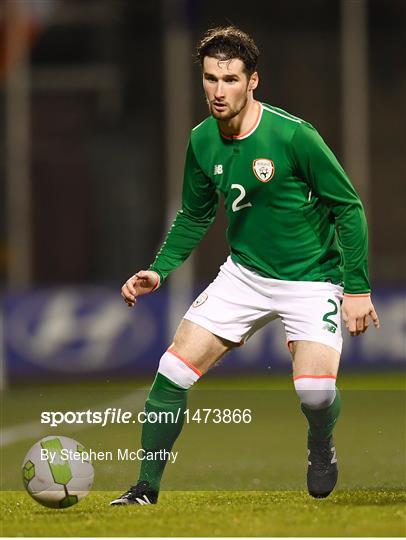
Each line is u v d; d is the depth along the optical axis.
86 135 93.81
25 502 22.02
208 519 18.08
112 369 60.06
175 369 20.17
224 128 19.52
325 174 19.41
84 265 92.69
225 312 20.30
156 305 60.53
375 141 96.56
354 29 77.25
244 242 20.25
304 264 20.05
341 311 20.38
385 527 17.03
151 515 18.69
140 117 93.69
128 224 91.94
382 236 96.44
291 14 96.81
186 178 20.72
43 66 94.12
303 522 17.58
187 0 75.44
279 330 60.44
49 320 60.19
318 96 96.69
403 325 60.78
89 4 88.19
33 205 93.25
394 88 96.75
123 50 94.00
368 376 59.66
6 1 72.56
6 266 88.06
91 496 22.59
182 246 21.34
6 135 88.25
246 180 19.66
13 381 59.62
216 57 18.70
